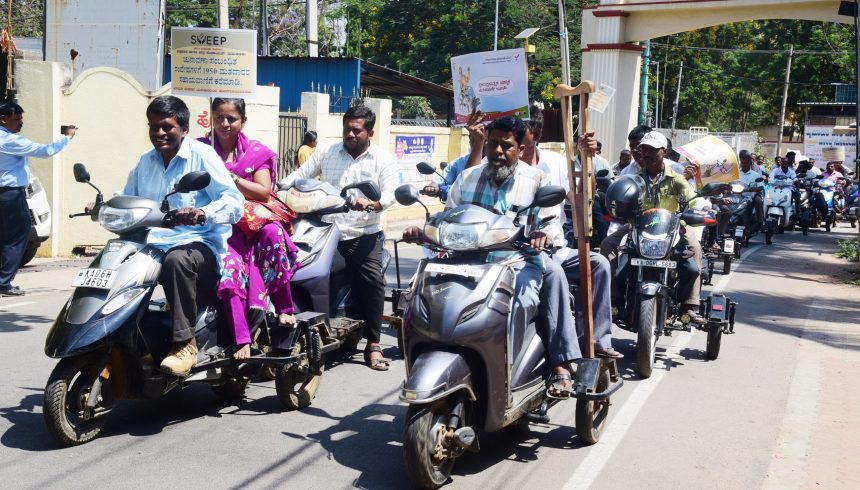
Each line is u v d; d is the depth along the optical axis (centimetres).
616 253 815
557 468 529
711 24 2164
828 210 2367
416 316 480
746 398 701
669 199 823
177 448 537
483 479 506
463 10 3634
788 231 2400
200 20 3366
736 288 1307
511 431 597
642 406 671
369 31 3956
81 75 1302
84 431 533
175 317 530
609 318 602
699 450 571
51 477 479
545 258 541
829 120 4500
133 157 1323
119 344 523
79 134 1312
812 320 1067
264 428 584
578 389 533
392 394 678
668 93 5356
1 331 805
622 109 2295
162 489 470
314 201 686
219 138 616
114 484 473
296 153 1470
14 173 953
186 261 532
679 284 820
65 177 1315
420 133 2075
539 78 3462
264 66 2039
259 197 607
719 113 5938
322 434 577
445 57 3625
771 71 4662
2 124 934
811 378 772
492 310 479
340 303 748
